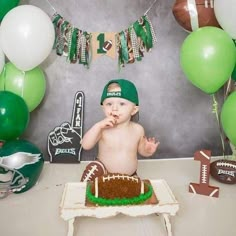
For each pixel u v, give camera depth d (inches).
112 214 43.8
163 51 75.3
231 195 59.5
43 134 75.9
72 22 72.7
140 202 44.3
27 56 58.5
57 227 48.9
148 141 61.9
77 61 73.4
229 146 79.0
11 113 57.6
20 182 57.7
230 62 57.8
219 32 57.9
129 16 73.5
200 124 78.7
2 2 59.8
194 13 61.1
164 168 72.7
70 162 75.4
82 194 47.2
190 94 77.5
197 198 58.3
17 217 51.6
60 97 75.0
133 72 75.1
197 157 60.0
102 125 59.2
